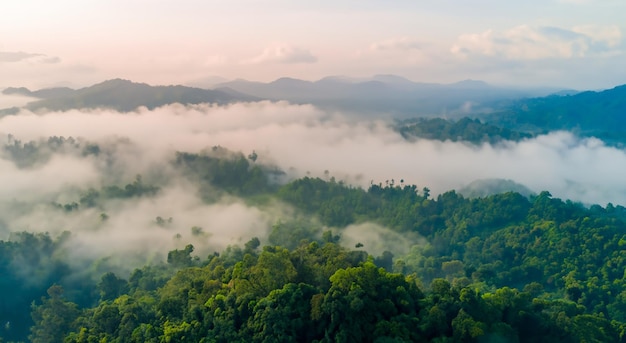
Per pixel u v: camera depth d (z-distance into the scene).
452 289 79.19
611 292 118.31
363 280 74.12
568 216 158.62
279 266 83.50
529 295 84.00
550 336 77.06
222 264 111.25
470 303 74.25
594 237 139.25
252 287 80.00
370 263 80.12
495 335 70.44
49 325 102.75
